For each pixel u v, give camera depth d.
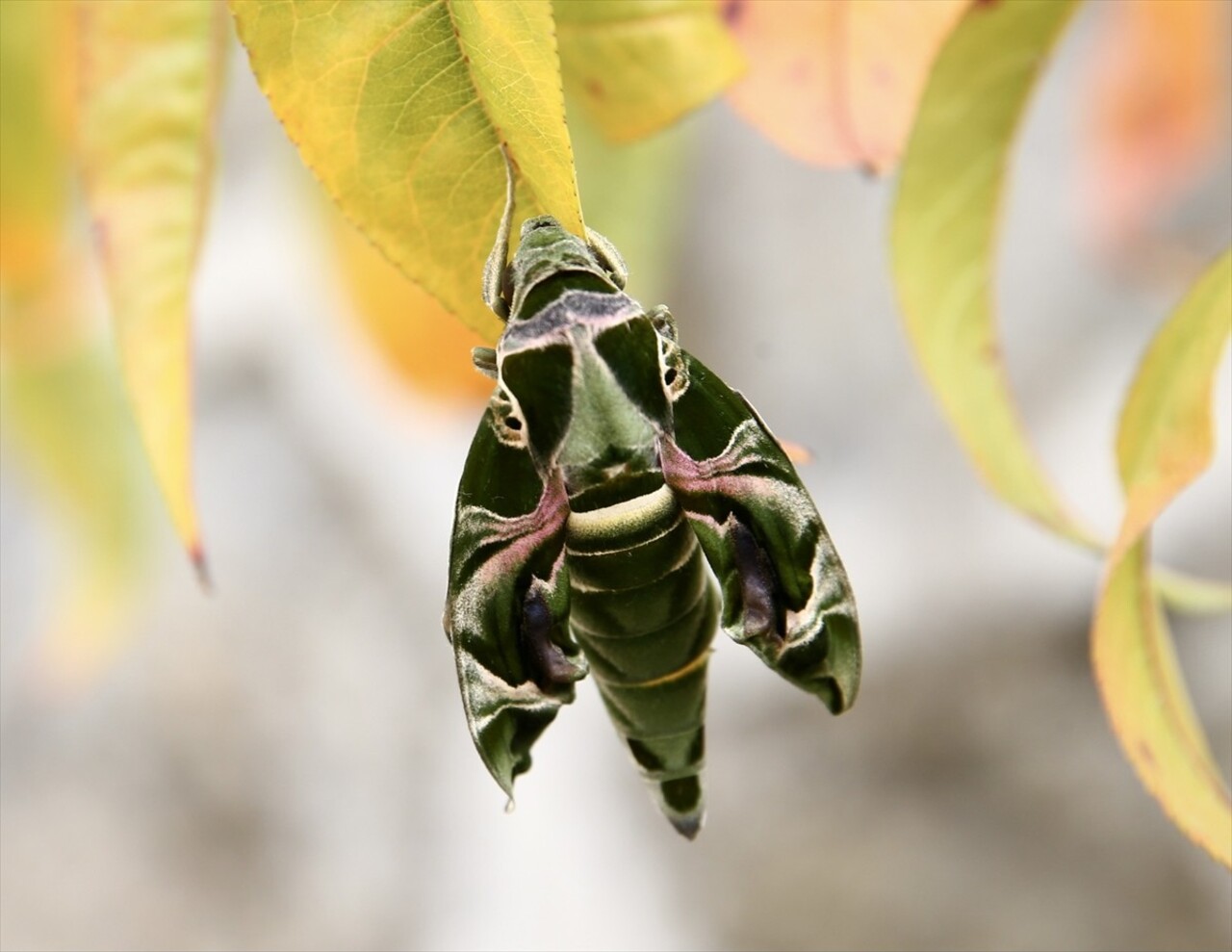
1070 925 0.92
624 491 0.34
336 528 1.03
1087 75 0.87
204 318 0.96
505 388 0.34
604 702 0.35
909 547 0.98
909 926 0.94
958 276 0.37
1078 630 0.94
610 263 0.34
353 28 0.32
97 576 0.57
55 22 0.38
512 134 0.33
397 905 1.00
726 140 0.91
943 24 0.36
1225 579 0.87
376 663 1.02
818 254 0.94
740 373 0.96
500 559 0.34
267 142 0.89
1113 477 0.92
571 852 0.99
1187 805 0.35
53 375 0.53
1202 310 0.34
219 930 1.00
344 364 0.94
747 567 0.34
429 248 0.33
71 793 1.03
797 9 0.36
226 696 1.02
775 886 0.96
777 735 0.98
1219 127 0.50
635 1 0.36
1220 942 0.90
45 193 0.39
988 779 0.95
